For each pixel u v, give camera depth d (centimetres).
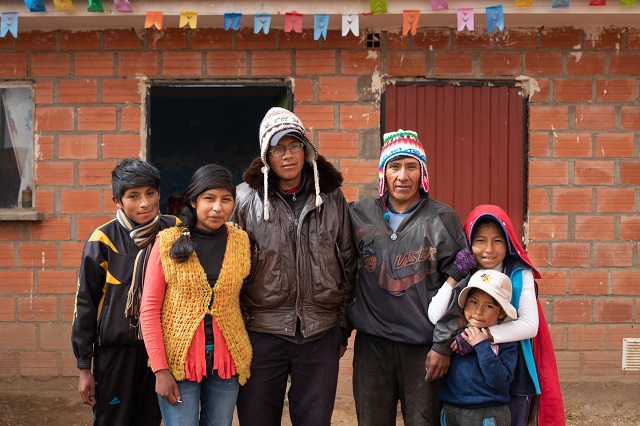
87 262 284
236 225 291
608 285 486
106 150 484
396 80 484
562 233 485
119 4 438
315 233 292
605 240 485
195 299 268
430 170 484
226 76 482
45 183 485
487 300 278
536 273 299
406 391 295
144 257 285
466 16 432
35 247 485
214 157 758
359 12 447
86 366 288
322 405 294
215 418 279
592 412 464
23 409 462
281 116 291
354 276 310
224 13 447
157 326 265
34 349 487
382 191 306
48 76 483
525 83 484
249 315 294
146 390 295
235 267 276
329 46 481
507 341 279
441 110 484
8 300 486
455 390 284
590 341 486
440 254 293
